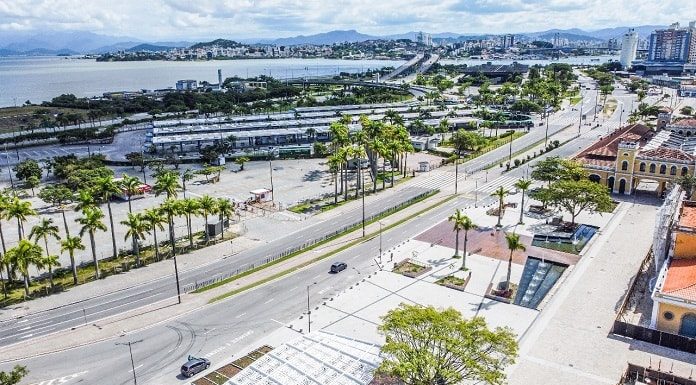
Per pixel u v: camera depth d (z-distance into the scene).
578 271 98.62
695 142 167.12
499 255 108.12
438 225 126.69
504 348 57.69
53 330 82.88
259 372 64.12
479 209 137.75
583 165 151.00
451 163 191.12
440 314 60.06
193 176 174.75
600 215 128.75
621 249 108.38
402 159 188.38
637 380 65.00
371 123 170.12
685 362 69.69
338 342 70.44
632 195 146.25
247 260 109.50
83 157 199.00
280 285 96.94
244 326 82.88
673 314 75.56
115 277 102.25
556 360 70.62
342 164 152.62
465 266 102.56
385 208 141.50
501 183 162.38
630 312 83.19
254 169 188.88
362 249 113.25
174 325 83.75
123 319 85.94
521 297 90.62
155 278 101.69
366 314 85.12
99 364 73.56
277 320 84.38
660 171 141.75
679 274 80.94
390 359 63.03
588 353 72.19
